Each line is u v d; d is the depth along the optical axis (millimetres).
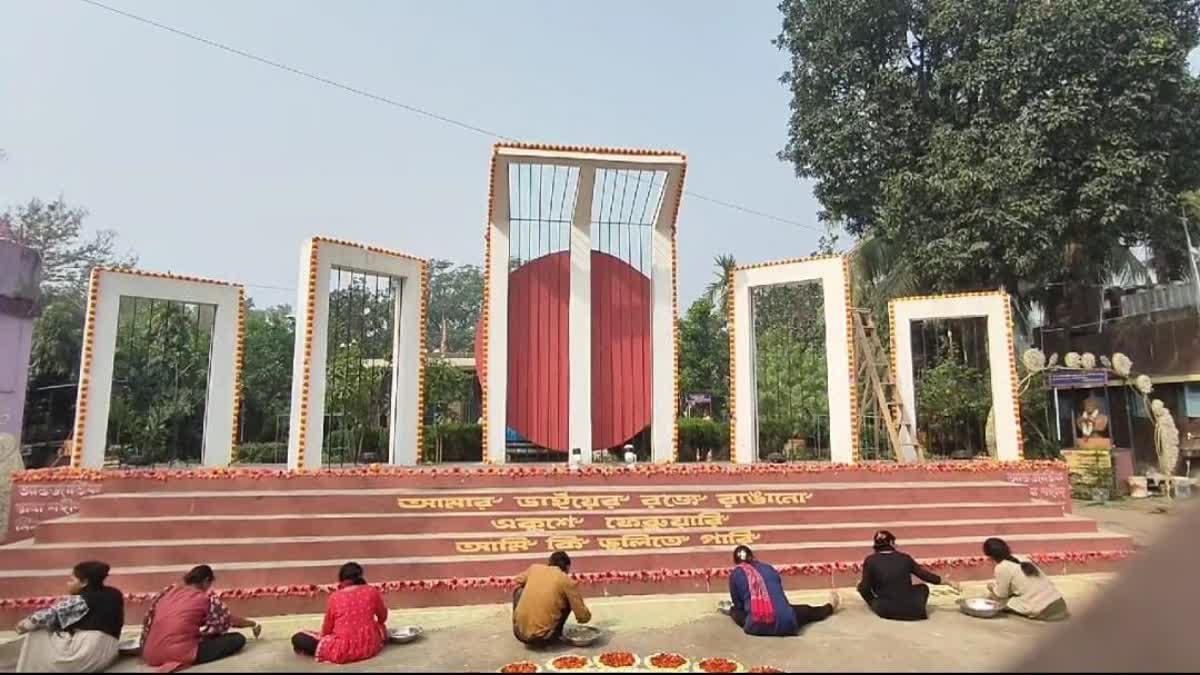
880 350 15305
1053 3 17609
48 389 22609
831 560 9328
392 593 7980
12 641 6883
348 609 6434
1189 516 1239
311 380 11383
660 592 8625
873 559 7816
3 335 14336
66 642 5871
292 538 8484
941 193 18422
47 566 7770
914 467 11258
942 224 18625
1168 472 15914
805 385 20500
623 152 12805
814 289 23031
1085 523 10492
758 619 6996
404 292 12812
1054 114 17141
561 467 10547
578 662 5879
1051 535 10188
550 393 13391
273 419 27578
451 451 19141
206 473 9133
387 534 8797
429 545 8680
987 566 9523
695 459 20531
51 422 22969
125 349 19578
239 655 6473
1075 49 17500
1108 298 20875
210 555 8125
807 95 21859
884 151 20234
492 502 9445
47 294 26172
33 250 15180
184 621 6215
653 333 13469
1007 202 17609
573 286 13203
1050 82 17938
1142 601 1183
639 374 13836
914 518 10273
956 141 18547
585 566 8758
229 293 13047
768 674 5629
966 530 10086
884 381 15102
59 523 8125
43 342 22938
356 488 9375
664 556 8945
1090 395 20406
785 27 22484
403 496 9227
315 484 9289
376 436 16672
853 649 6582
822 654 6449
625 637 7023
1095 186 17078
